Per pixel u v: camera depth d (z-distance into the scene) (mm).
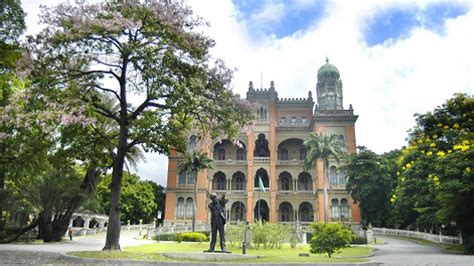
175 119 21188
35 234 39031
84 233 50125
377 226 60094
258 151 74500
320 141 53000
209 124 22156
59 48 19344
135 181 76500
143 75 19500
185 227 52594
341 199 63531
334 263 14742
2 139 22953
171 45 19781
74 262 15719
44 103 18938
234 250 29766
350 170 55875
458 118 33406
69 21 19000
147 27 19500
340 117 66875
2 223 35531
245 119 22125
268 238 32250
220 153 74312
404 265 17547
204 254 18812
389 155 60312
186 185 66875
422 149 33406
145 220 78875
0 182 33656
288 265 14273
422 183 31219
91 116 20484
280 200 68375
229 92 21688
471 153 26906
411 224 52188
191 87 19703
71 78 20000
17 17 22328
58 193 34719
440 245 37500
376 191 53625
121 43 19469
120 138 20875
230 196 68688
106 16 19109
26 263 14961
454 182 26078
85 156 21875
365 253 28141
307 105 75875
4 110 19953
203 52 20703
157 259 16609
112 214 20078
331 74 75875
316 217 66562
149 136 20156
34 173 30078
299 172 70188
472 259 21922
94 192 37500
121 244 31922
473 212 28250
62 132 20938
